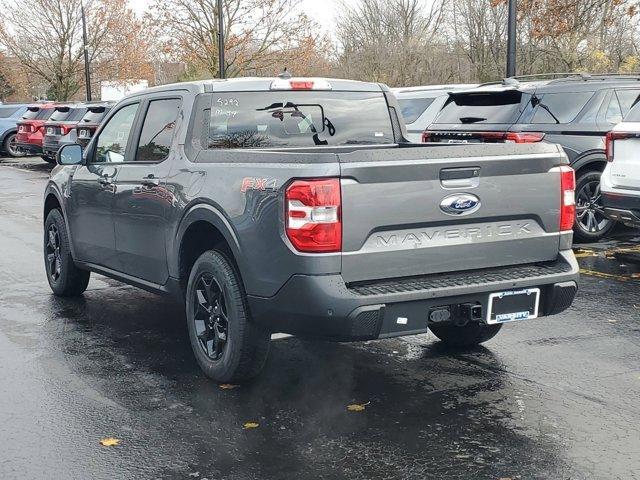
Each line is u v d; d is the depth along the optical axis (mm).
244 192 4809
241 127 5754
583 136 10047
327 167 4367
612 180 8734
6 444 4340
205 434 4453
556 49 24328
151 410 4816
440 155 4625
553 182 5035
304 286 4418
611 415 4648
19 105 29844
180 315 7055
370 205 4445
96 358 5832
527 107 10336
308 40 34125
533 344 6047
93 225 6832
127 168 6246
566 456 4113
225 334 5137
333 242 4379
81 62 42250
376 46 34875
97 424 4605
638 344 6023
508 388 5113
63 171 7504
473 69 32750
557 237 5090
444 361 5680
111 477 3941
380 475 3926
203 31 33375
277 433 4453
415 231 4613
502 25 31984
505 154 4836
